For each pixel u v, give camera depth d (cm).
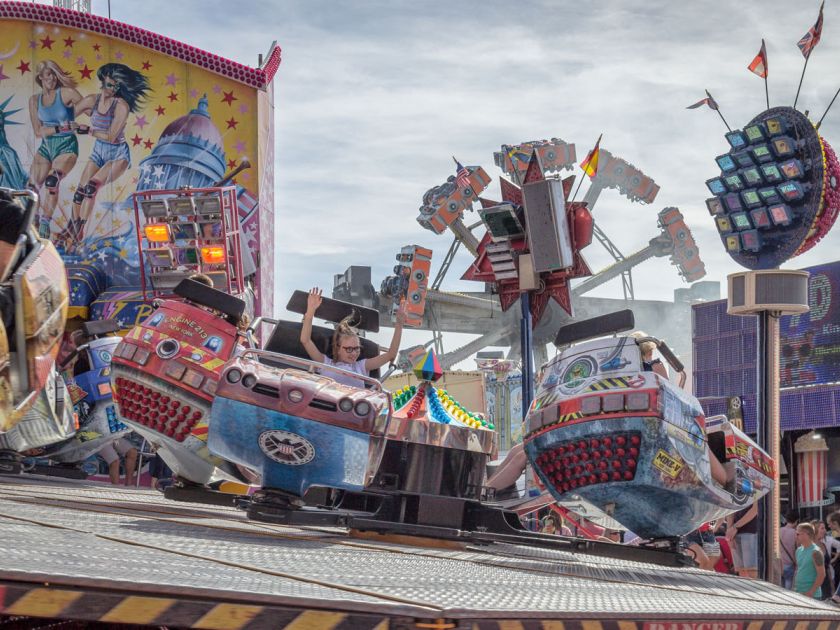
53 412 831
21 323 472
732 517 1159
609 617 243
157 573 216
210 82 1930
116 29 1908
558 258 1039
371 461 536
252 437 508
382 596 225
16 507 409
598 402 575
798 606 370
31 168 1891
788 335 2198
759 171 1736
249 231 1916
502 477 716
